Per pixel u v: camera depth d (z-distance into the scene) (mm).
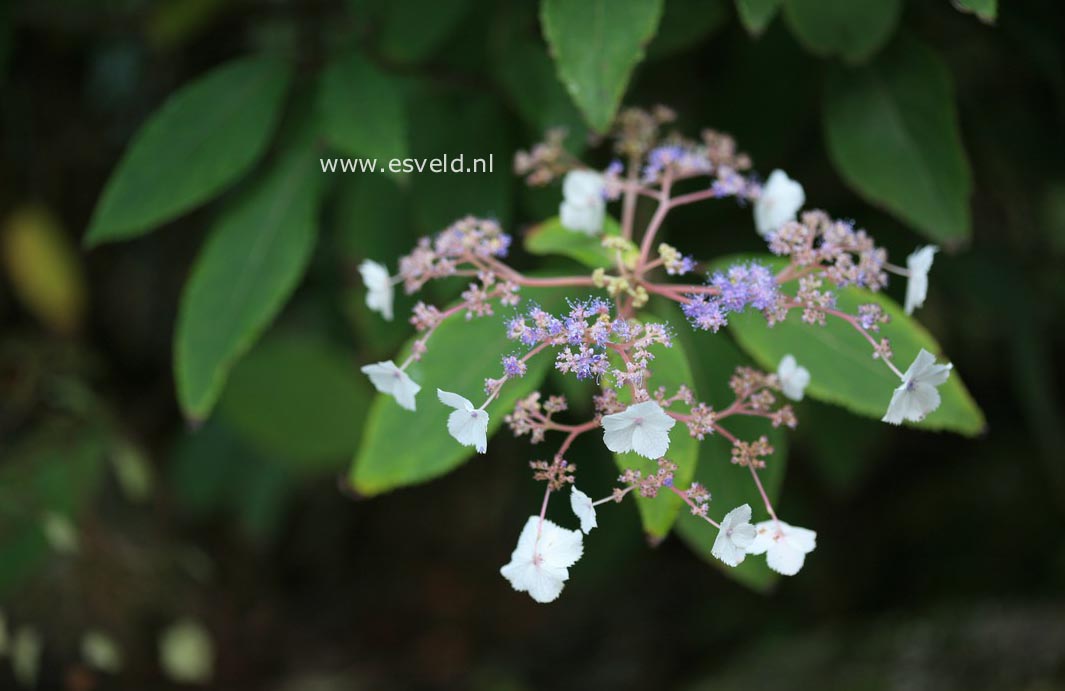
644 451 618
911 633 972
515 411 663
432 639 1367
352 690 1264
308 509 1450
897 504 1267
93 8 1086
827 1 758
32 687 1072
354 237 842
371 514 1480
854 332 695
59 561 1087
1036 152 936
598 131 702
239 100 801
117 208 782
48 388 1148
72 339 1250
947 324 1032
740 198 726
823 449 945
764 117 879
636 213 862
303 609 1395
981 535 1202
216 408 997
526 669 1307
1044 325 989
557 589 629
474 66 849
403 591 1423
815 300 666
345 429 986
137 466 1100
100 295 1338
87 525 1116
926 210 773
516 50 810
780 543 646
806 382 683
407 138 826
